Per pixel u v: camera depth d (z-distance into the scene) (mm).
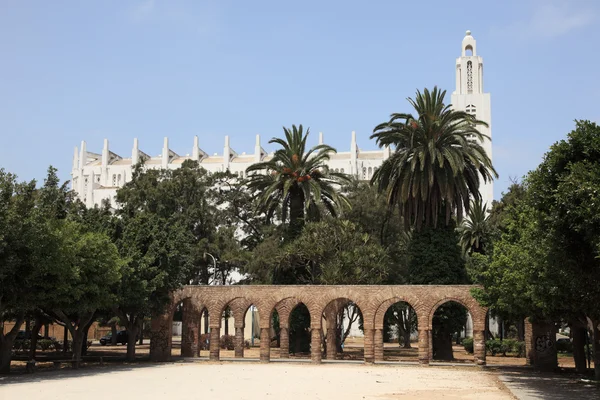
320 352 45562
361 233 59531
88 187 133375
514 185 66562
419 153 47250
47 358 49594
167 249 46562
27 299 32688
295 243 54719
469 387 29875
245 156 135125
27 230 29906
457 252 50156
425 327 44062
